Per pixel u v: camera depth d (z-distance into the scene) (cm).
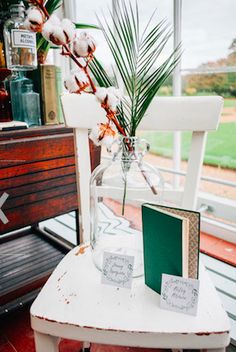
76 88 63
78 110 89
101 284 69
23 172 111
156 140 232
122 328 57
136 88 67
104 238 79
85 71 62
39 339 63
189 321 58
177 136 190
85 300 64
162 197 77
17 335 121
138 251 76
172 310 61
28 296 132
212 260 158
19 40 117
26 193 114
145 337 57
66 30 54
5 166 107
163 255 61
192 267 63
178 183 198
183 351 104
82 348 110
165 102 85
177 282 60
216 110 81
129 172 73
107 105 62
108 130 67
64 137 120
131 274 66
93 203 78
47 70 128
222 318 59
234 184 169
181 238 57
